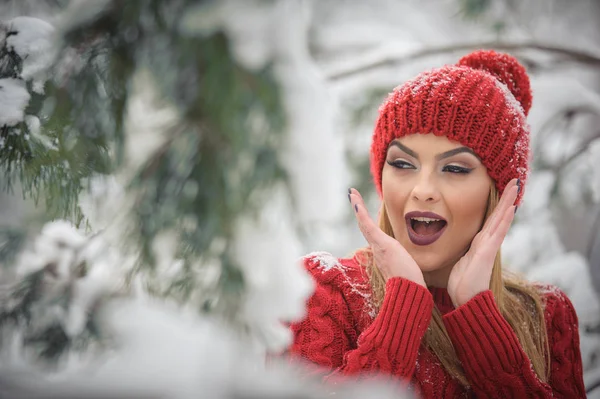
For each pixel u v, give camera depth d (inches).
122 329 66.1
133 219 50.5
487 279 79.4
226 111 44.9
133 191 50.3
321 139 46.5
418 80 81.7
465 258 81.1
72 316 69.0
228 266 47.5
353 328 80.4
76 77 52.3
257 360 50.8
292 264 49.2
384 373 72.4
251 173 45.8
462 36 209.9
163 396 47.3
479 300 77.8
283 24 45.8
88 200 61.2
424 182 78.3
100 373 49.8
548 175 168.2
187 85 46.9
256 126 45.5
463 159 79.0
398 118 80.2
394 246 78.5
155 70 48.4
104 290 69.7
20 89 57.5
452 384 79.4
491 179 81.7
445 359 79.7
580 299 146.3
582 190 166.7
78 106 52.5
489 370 76.6
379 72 178.4
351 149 172.4
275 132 45.7
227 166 46.3
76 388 47.6
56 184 60.0
